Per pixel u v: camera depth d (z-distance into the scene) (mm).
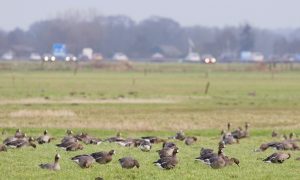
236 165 34438
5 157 36031
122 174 31125
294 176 31812
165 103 82625
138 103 81812
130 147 41281
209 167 33625
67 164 33750
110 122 60312
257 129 56688
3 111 68125
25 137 42406
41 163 33688
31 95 92062
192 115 68188
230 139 44594
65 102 81250
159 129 56125
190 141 43969
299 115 69562
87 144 42312
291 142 41719
